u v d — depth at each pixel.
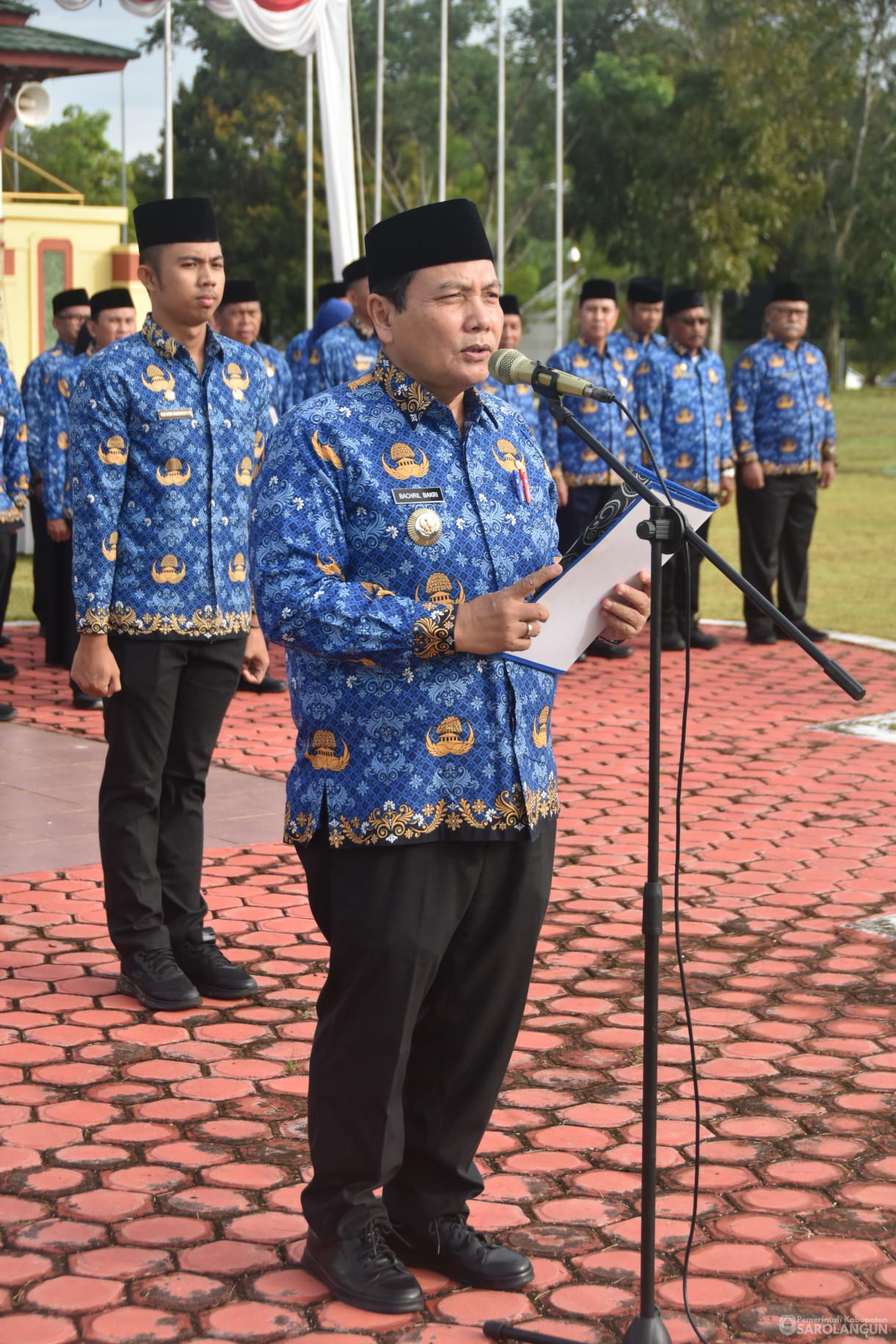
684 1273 3.06
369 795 2.82
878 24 47.78
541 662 2.83
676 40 49.84
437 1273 3.17
